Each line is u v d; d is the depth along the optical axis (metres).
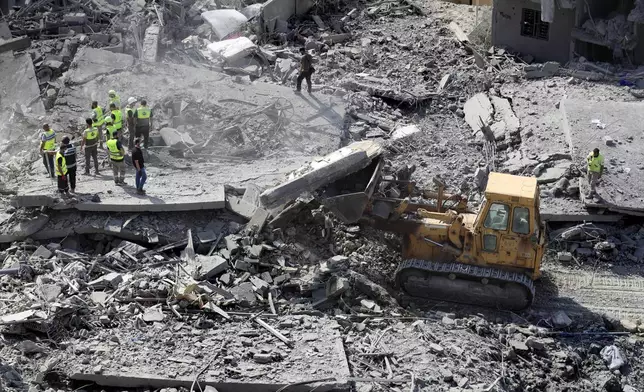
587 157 26.75
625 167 27.22
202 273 22.00
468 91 34.06
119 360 18.94
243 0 39.16
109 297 21.03
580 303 23.11
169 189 24.70
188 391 18.23
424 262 22.61
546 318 22.34
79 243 23.55
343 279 21.78
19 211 23.59
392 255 24.27
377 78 34.66
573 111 30.30
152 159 27.12
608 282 24.02
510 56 36.94
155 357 19.09
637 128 29.28
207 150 28.00
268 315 20.97
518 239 22.00
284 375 18.62
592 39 35.75
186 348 19.47
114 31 35.66
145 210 23.70
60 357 18.95
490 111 31.78
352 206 22.84
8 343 19.45
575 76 34.53
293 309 21.45
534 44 37.69
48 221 23.58
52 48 34.25
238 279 22.17
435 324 21.36
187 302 21.00
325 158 24.00
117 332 19.97
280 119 29.78
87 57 32.94
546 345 21.28
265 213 23.62
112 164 24.64
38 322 19.67
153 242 23.20
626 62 35.66
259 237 23.25
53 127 28.86
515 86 33.97
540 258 22.19
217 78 32.66
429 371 19.16
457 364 19.59
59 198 23.58
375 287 22.11
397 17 40.69
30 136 28.55
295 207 23.92
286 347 19.66
